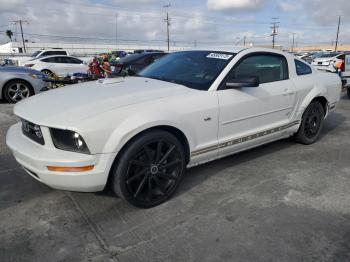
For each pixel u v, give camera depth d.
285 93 4.18
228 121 3.54
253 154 4.52
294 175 3.84
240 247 2.53
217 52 3.97
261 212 3.02
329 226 2.80
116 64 10.48
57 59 16.31
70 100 3.04
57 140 2.71
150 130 2.95
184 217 2.94
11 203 3.17
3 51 70.12
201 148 3.36
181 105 3.14
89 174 2.68
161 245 2.55
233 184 3.60
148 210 3.06
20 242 2.59
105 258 2.41
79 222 2.86
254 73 3.92
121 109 2.83
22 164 2.91
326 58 20.88
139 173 2.94
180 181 3.28
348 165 4.17
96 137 2.64
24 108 3.10
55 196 3.30
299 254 2.45
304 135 4.81
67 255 2.44
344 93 10.53
